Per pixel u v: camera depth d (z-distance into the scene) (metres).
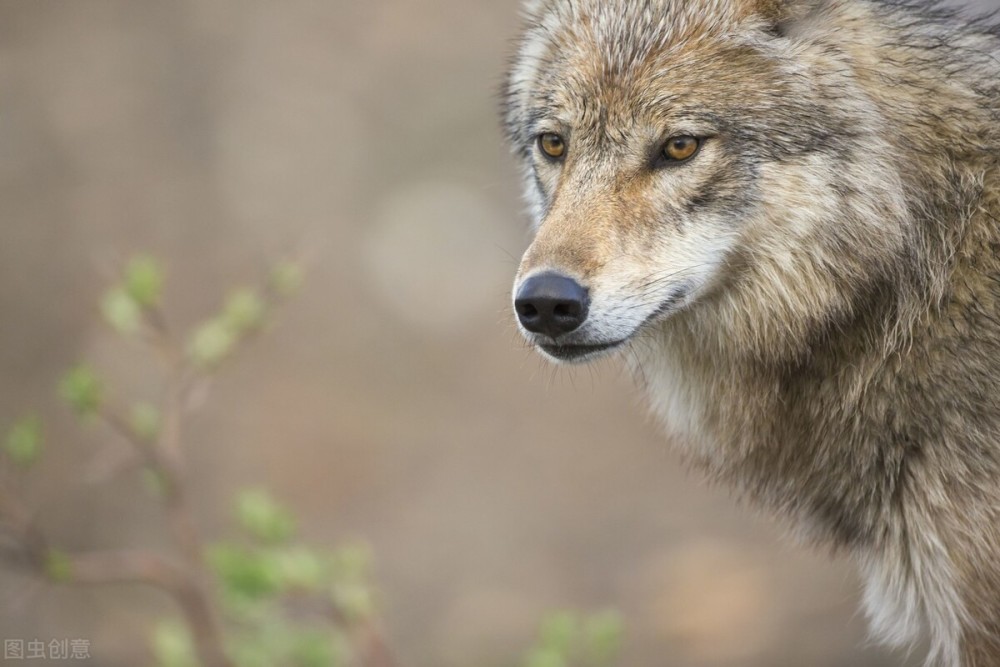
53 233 18.31
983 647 6.39
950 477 6.35
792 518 7.26
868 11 6.87
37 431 7.31
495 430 16.53
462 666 12.05
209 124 21.55
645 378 7.64
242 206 19.95
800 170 6.59
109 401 6.86
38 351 15.83
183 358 7.09
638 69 6.77
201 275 18.09
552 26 7.46
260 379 16.80
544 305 6.45
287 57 23.28
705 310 7.04
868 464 6.68
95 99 21.25
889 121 6.61
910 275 6.52
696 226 6.72
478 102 23.06
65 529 13.34
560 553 14.02
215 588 6.99
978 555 6.28
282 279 7.77
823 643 11.62
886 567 6.76
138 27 22.81
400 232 20.20
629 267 6.59
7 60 21.58
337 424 16.17
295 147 21.55
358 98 22.83
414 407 16.86
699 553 13.61
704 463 7.54
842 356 6.72
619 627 7.25
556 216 6.77
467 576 13.65
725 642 11.98
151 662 10.12
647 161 6.77
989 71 6.86
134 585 12.13
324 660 6.68
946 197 6.61
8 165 19.67
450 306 18.95
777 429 7.02
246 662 6.70
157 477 6.95
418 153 22.05
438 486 15.34
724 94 6.65
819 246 6.61
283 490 15.04
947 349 6.41
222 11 23.59
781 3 6.75
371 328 18.28
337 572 6.85
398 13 24.77
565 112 6.98
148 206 19.39
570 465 15.77
